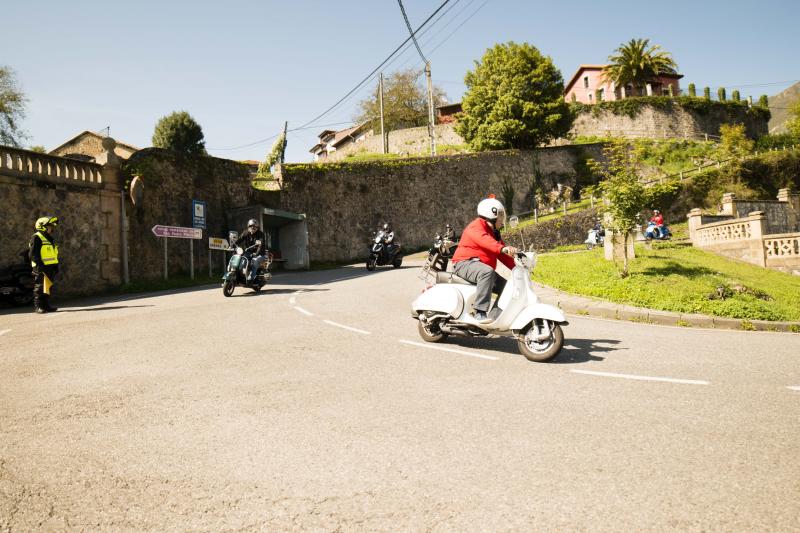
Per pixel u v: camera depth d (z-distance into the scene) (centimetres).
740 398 449
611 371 545
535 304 590
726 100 5812
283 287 1463
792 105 5869
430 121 3797
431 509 270
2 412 437
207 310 1008
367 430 383
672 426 382
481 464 323
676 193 3778
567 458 329
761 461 320
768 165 4031
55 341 745
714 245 2175
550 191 4178
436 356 616
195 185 2177
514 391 475
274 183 2975
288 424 397
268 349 658
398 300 1126
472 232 636
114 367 581
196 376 536
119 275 1712
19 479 314
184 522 263
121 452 350
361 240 3244
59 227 1532
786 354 630
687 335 771
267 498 286
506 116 4466
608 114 5484
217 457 340
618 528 249
